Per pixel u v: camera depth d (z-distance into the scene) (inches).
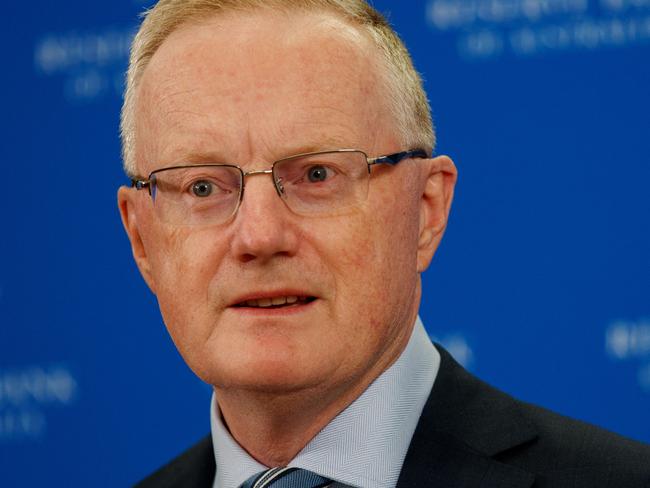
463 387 242.8
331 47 223.0
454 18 388.2
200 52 223.5
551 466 227.0
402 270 227.5
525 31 382.9
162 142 225.1
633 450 230.2
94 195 415.5
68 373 412.8
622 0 377.4
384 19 240.2
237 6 226.4
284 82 218.2
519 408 240.5
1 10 422.9
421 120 240.2
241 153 216.8
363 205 219.5
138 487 271.4
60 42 419.2
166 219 225.3
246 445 237.0
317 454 227.3
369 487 224.5
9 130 421.4
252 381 216.4
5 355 415.5
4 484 410.0
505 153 381.1
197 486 260.7
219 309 219.6
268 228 212.4
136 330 409.7
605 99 375.6
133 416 407.2
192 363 227.3
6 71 422.0
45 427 411.2
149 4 415.2
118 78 414.6
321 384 220.2
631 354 368.2
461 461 227.5
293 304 218.4
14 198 419.5
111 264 412.8
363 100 223.0
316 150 217.3
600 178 373.7
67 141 417.7
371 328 220.8
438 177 244.8
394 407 231.5
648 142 372.2
